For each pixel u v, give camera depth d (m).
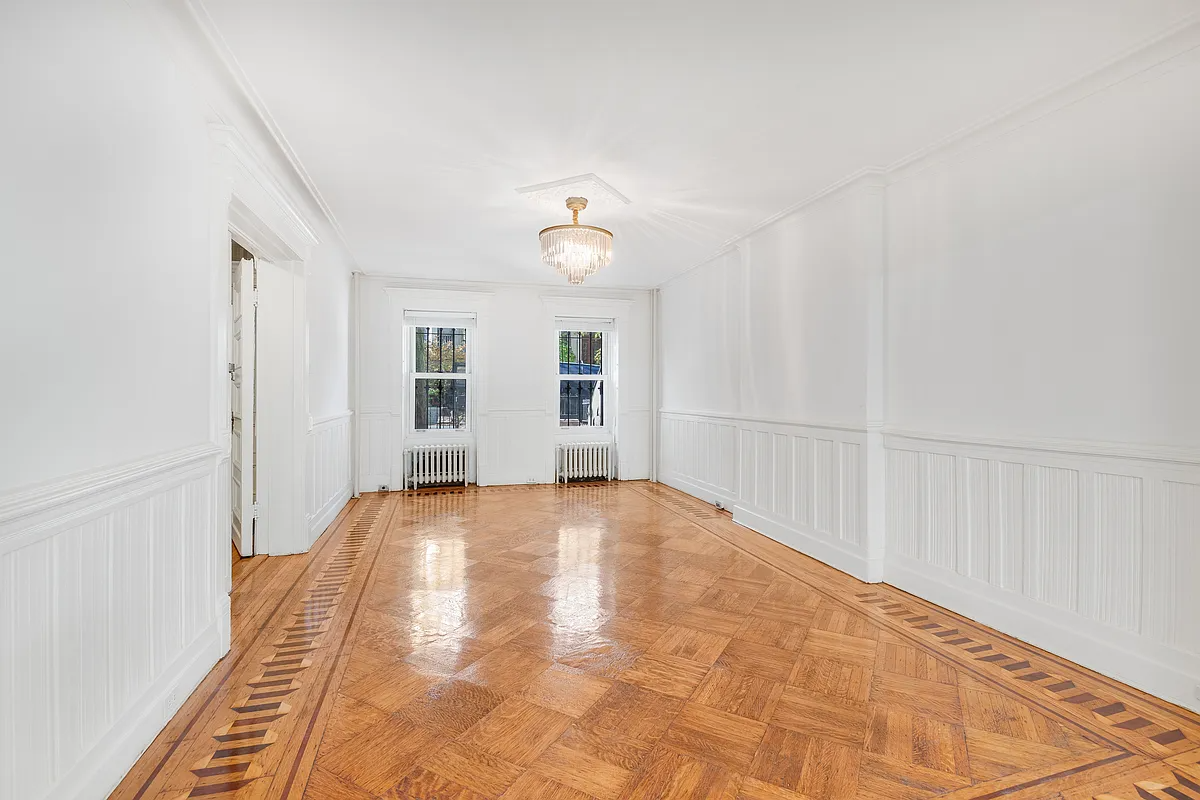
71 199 1.61
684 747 1.99
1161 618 2.35
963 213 3.22
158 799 1.71
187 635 2.32
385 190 3.96
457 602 3.35
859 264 3.83
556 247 4.10
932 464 3.43
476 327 7.43
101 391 1.75
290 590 3.54
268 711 2.20
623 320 7.84
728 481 5.82
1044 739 2.06
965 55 2.38
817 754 1.96
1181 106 2.27
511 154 3.35
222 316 2.67
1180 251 2.29
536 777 1.83
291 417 4.32
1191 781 1.83
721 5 2.06
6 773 1.36
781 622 3.10
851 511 3.93
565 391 7.83
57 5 1.55
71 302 1.61
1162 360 2.35
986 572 3.09
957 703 2.29
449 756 1.93
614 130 3.06
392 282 7.04
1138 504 2.43
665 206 4.31
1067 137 2.69
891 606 3.35
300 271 4.32
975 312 3.15
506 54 2.36
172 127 2.21
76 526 1.61
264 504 4.30
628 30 2.21
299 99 2.71
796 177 3.74
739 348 5.54
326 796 1.72
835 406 4.09
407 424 7.30
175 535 2.22
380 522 5.38
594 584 3.68
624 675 2.50
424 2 2.03
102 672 1.73
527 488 7.23
